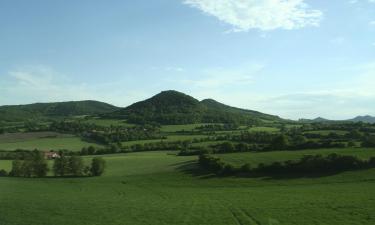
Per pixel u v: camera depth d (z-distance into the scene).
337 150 116.38
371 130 179.88
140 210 61.31
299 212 56.31
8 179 113.56
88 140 196.25
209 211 59.41
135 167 126.00
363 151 110.19
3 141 189.00
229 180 100.31
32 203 68.62
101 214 58.34
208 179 102.94
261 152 127.75
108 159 140.88
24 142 187.62
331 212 55.59
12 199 73.88
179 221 52.94
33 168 119.81
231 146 138.00
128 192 88.81
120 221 53.38
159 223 51.97
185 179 104.75
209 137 188.75
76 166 120.44
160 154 152.88
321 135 160.62
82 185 102.19
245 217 54.28
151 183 102.56
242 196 76.38
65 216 56.97
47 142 189.12
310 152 117.06
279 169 102.94
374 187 79.12
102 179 112.06
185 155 144.88
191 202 70.12
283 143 132.50
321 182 90.75
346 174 94.62
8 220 54.25
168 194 84.00
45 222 53.12
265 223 50.25
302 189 82.56
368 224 48.47
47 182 108.19
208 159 115.50
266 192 80.88
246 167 105.12
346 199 65.62
